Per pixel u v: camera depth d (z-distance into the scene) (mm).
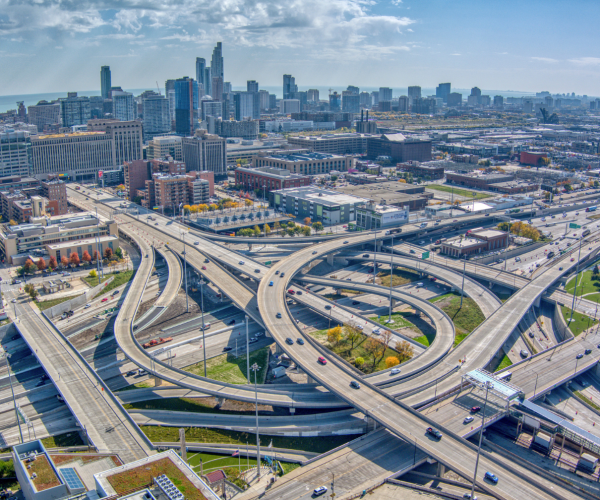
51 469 159500
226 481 177125
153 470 150250
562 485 168125
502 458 181375
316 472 175375
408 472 180625
